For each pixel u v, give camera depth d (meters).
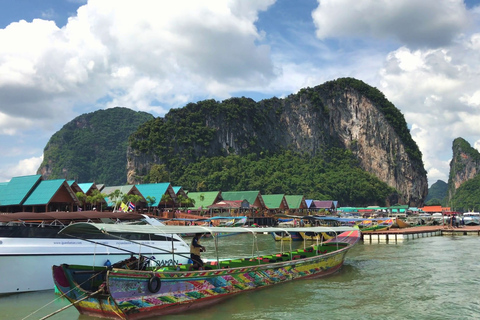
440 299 17.70
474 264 26.95
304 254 24.39
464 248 36.91
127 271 13.40
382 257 30.95
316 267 21.78
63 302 16.72
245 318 14.92
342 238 28.48
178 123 166.88
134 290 13.64
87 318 14.58
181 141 159.12
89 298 13.92
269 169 167.00
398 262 28.12
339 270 24.56
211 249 38.31
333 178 181.38
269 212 89.88
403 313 15.66
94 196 55.38
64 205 52.38
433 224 83.69
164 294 14.53
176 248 22.83
